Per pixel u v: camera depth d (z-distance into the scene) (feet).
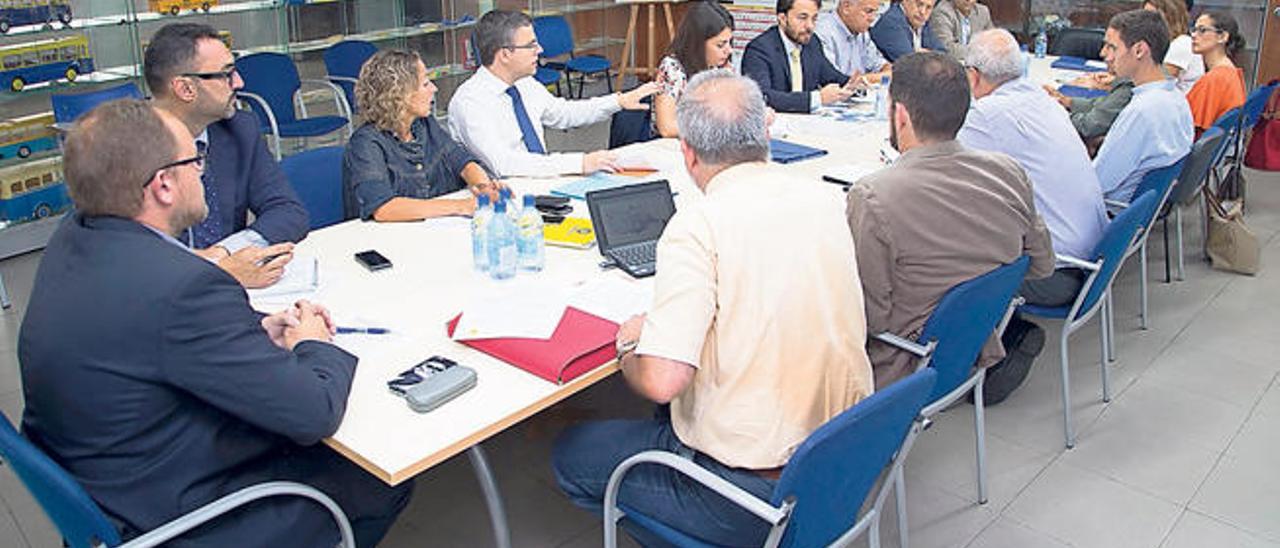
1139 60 10.59
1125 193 10.61
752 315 5.16
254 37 17.13
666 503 5.52
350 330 6.23
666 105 11.73
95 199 4.77
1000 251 6.68
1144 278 11.43
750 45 13.75
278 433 4.92
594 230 7.53
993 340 7.41
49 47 13.50
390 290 6.92
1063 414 9.64
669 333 5.06
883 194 6.54
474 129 10.22
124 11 14.46
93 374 4.64
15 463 4.61
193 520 4.67
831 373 5.33
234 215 8.79
